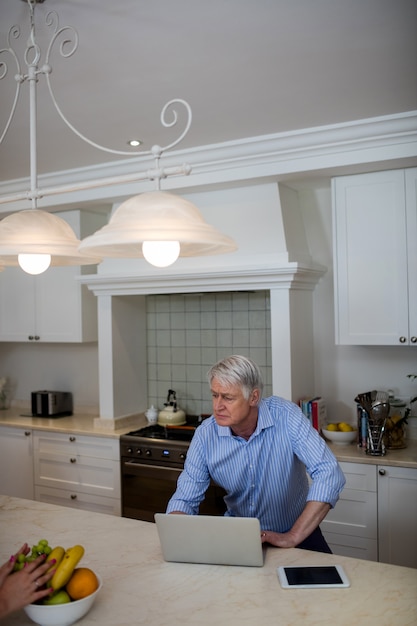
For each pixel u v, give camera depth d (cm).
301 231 373
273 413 215
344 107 275
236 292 404
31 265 193
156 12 188
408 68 233
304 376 362
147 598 154
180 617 144
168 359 436
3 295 464
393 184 321
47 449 418
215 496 347
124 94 254
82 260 215
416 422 352
